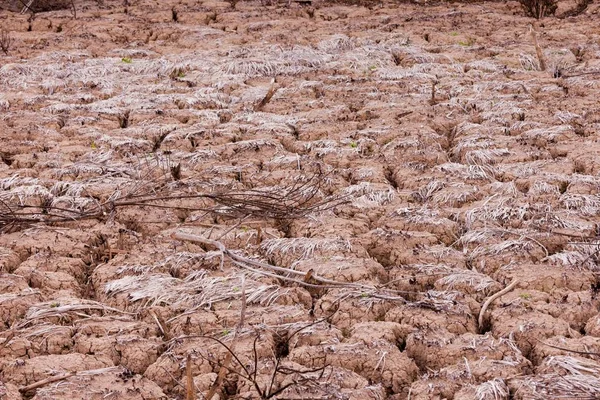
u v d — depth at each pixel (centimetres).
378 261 990
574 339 783
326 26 2242
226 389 745
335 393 716
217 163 1248
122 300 887
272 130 1380
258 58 1805
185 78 1723
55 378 744
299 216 1059
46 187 1173
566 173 1183
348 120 1461
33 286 929
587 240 980
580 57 1870
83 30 2223
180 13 2453
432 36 2053
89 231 1039
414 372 765
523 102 1490
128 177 1209
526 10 2370
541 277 896
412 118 1434
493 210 1055
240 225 1051
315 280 913
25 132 1384
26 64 1834
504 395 702
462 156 1273
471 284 890
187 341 803
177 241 1010
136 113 1478
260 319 839
